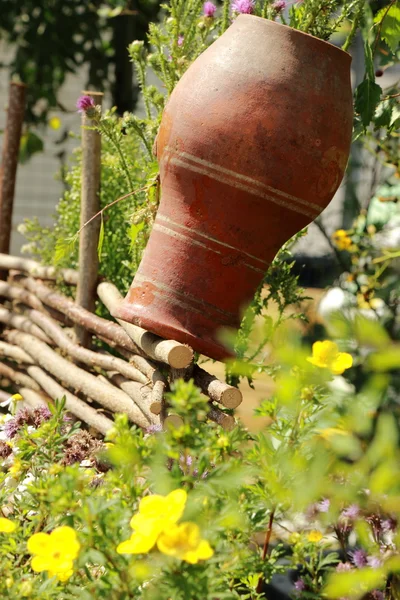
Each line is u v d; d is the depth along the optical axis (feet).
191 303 7.23
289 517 4.94
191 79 7.26
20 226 13.73
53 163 28.30
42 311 11.85
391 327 11.88
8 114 13.75
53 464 5.34
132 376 9.15
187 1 9.23
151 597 4.19
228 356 7.30
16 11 22.38
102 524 4.25
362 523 4.56
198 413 4.32
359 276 13.58
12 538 5.36
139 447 4.42
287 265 9.05
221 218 7.10
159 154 7.52
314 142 7.02
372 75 8.15
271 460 4.40
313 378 3.83
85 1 22.03
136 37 21.22
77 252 12.36
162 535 3.80
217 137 6.97
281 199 7.06
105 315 11.39
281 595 7.84
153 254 7.41
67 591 4.83
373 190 14.37
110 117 9.54
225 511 4.24
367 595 5.26
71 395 10.12
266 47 7.07
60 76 22.91
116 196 11.73
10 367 12.65
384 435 3.30
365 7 9.21
